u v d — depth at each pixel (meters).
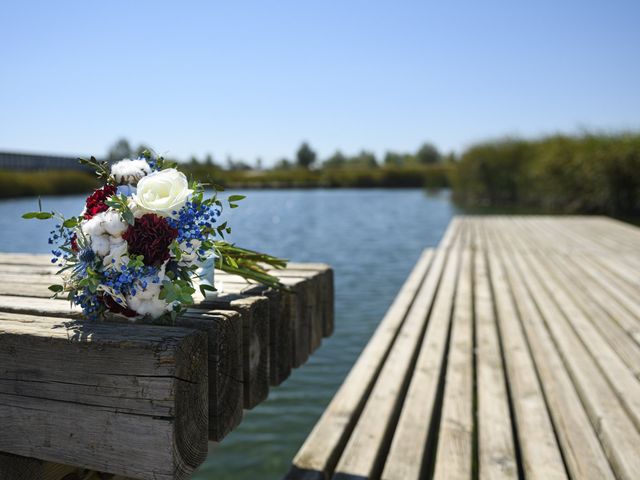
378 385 3.03
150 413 1.25
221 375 1.46
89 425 1.30
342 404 2.76
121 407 1.27
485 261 7.97
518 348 3.76
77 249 1.43
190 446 1.30
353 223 20.48
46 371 1.33
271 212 26.66
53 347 1.31
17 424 1.37
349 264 10.83
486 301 5.27
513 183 26.53
